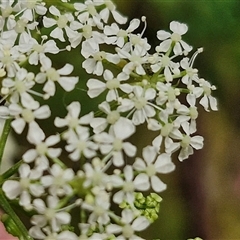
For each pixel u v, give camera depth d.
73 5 0.08
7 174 0.08
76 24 0.08
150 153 0.07
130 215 0.07
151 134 0.12
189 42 0.12
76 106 0.07
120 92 0.08
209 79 0.12
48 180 0.07
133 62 0.08
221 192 0.12
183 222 0.12
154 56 0.08
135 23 0.08
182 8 0.12
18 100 0.08
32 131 0.07
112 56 0.08
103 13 0.08
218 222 0.12
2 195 0.08
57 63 0.11
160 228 0.12
